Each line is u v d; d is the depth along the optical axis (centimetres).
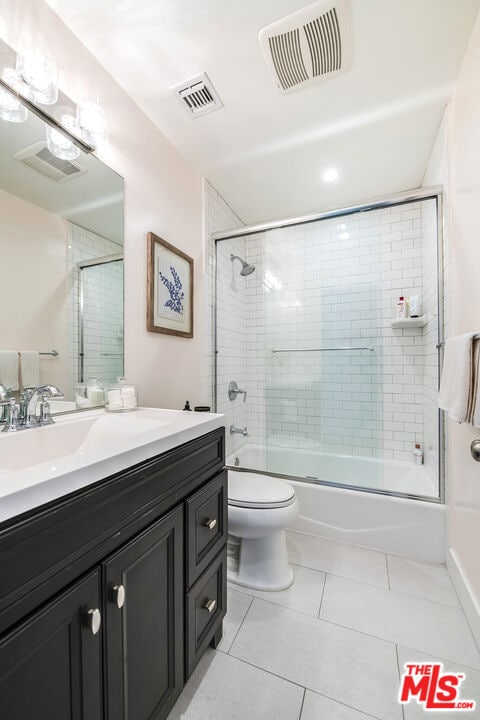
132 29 114
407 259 232
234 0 106
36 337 104
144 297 152
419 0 106
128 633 66
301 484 188
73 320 117
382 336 239
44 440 91
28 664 46
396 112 154
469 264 125
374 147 179
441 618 122
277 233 270
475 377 99
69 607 53
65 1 105
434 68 131
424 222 216
